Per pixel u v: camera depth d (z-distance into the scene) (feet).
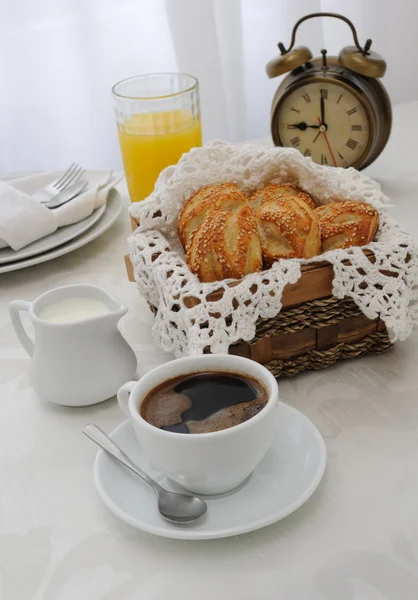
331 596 1.87
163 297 2.35
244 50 4.93
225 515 1.99
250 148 2.62
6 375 2.46
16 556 1.99
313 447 2.09
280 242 2.37
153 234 2.49
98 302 2.37
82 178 3.24
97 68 4.65
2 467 2.18
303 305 2.30
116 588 1.92
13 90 4.61
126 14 4.52
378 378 2.34
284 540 1.97
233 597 1.89
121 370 2.32
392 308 2.29
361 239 2.39
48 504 2.09
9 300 2.75
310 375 2.37
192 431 1.99
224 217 2.34
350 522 1.99
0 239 2.85
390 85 5.39
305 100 3.12
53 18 4.44
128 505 2.02
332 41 5.12
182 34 4.58
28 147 4.82
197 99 3.27
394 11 5.05
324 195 2.55
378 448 2.14
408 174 3.20
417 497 2.03
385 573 1.90
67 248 2.88
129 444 2.16
